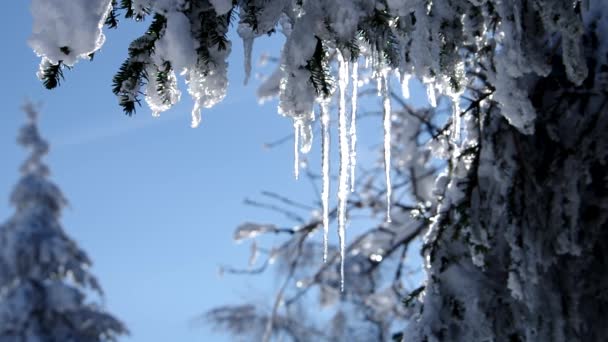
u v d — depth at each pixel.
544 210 3.86
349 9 2.59
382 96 2.84
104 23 2.42
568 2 2.98
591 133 3.85
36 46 2.33
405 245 7.51
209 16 2.45
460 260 4.01
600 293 3.87
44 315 16.94
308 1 2.63
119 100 2.38
